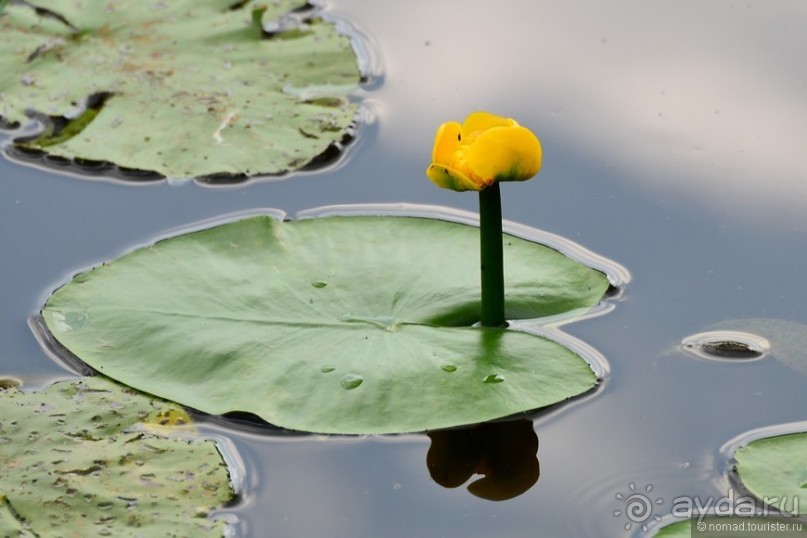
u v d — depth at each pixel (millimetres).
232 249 3613
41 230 3973
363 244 3637
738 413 3090
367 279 3473
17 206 4105
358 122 4641
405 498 2836
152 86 4715
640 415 3094
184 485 2803
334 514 2777
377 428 2939
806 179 4215
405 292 3426
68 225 4004
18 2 5246
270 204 4113
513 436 3023
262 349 3184
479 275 3506
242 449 2959
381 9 5609
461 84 4969
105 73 4785
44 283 3678
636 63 5109
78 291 3459
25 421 2982
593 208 4074
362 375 3084
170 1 5281
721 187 4180
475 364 3127
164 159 4309
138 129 4465
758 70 5004
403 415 2971
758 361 3295
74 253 3844
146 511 2705
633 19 5523
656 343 3369
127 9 5188
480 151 3008
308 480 2875
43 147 4383
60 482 2770
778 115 4652
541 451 2982
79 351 3225
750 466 2793
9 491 2727
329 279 3475
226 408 3014
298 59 5012
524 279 3539
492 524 2758
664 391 3182
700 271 3713
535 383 3090
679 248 3838
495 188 3152
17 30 5047
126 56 4902
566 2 5719
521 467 2930
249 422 3031
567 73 5039
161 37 5035
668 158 4371
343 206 4105
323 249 3611
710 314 3506
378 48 5250
